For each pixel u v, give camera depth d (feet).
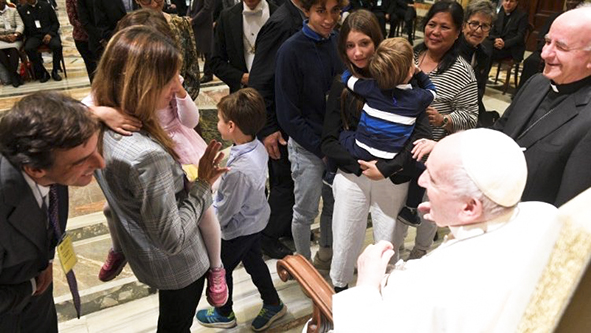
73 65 23.29
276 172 9.02
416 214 6.66
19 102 3.40
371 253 3.75
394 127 5.81
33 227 3.77
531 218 2.73
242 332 7.33
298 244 8.14
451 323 2.44
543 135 5.20
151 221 4.25
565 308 1.34
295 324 7.50
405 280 2.85
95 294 8.04
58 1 41.63
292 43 6.91
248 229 6.77
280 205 9.12
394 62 5.48
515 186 2.74
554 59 4.99
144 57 4.01
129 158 4.02
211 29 18.90
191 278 5.01
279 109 7.20
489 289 2.43
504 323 1.65
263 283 7.22
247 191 6.53
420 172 6.03
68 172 3.50
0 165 3.45
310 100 7.21
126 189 4.22
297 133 7.11
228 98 6.54
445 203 2.94
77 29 16.02
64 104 3.40
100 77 4.24
